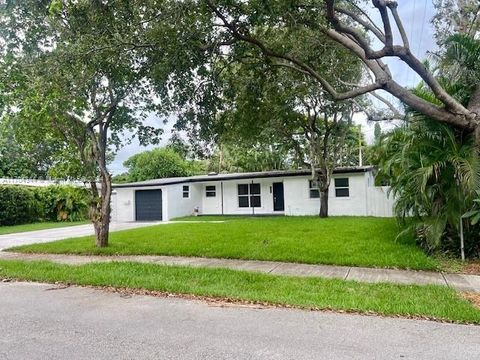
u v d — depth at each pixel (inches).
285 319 180.9
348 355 139.6
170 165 1382.9
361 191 778.2
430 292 225.0
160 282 249.0
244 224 609.9
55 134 401.1
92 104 389.7
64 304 209.9
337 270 293.6
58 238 544.4
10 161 1147.9
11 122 384.2
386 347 146.9
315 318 181.9
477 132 318.0
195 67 345.7
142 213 923.4
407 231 360.2
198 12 301.0
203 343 152.0
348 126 694.5
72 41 318.3
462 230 317.7
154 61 332.8
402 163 346.9
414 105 319.9
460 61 336.5
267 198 895.7
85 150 417.7
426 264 297.3
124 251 391.5
